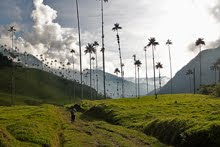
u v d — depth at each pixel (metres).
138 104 105.75
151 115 73.81
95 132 57.19
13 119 60.44
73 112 74.12
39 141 38.53
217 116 53.25
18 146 33.44
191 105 87.88
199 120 52.97
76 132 54.50
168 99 121.94
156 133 54.19
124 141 48.44
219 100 101.44
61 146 43.25
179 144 44.78
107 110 90.75
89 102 129.12
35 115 66.94
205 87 175.62
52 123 59.88
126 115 77.75
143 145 46.94
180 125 49.16
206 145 40.19
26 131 42.56
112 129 61.38
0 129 37.31
